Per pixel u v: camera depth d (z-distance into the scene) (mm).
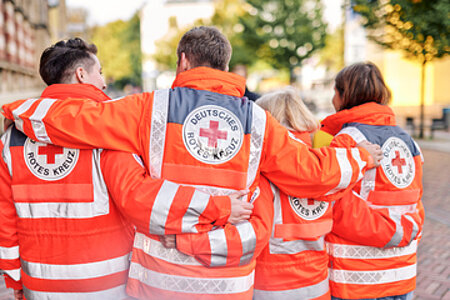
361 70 1981
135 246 1625
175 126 1540
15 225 1663
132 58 57969
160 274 1524
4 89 14195
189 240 1464
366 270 1854
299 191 1637
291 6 25047
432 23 10109
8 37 15273
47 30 23438
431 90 22594
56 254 1606
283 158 1596
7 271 1684
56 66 1747
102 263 1618
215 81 1614
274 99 2025
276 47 25625
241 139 1563
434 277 3793
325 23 25766
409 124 14656
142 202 1449
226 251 1485
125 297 1678
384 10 11047
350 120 1945
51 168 1601
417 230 1861
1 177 1628
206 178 1531
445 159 9820
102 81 1872
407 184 1912
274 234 1730
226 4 29844
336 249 1869
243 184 1571
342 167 1631
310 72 36281
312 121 2014
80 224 1597
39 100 1600
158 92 1604
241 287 1543
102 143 1530
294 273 1747
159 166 1546
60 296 1617
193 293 1508
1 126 7852
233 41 26750
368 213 1802
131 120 1548
